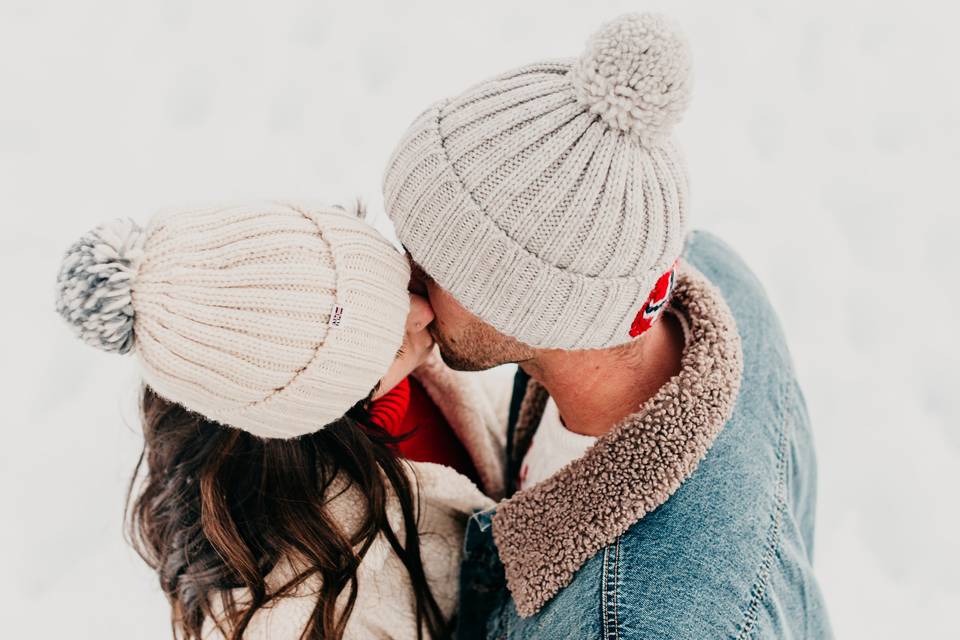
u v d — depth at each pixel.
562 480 0.88
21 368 1.76
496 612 1.02
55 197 2.01
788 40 2.56
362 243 0.76
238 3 2.46
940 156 2.32
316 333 0.70
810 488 1.20
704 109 2.40
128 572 1.55
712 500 0.87
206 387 0.68
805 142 2.34
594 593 0.83
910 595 1.65
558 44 2.44
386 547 0.96
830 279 2.07
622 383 0.92
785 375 1.09
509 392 1.33
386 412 0.98
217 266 0.67
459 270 0.79
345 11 2.47
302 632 0.91
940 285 2.06
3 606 1.50
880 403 1.88
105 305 0.62
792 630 0.94
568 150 0.73
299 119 2.22
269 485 0.86
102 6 2.40
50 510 1.58
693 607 0.81
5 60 2.26
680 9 2.61
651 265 0.78
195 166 2.09
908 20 2.62
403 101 2.27
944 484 1.76
